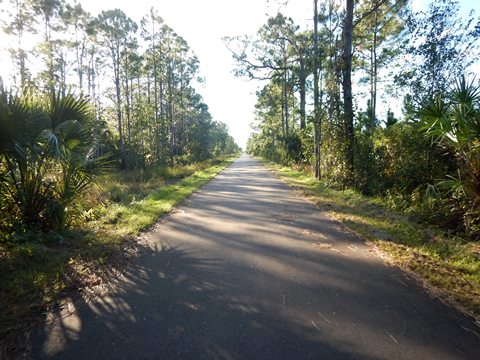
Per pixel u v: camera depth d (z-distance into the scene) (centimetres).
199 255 484
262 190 1233
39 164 547
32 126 494
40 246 488
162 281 391
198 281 390
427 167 796
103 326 293
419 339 273
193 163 3195
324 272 418
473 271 418
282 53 2381
